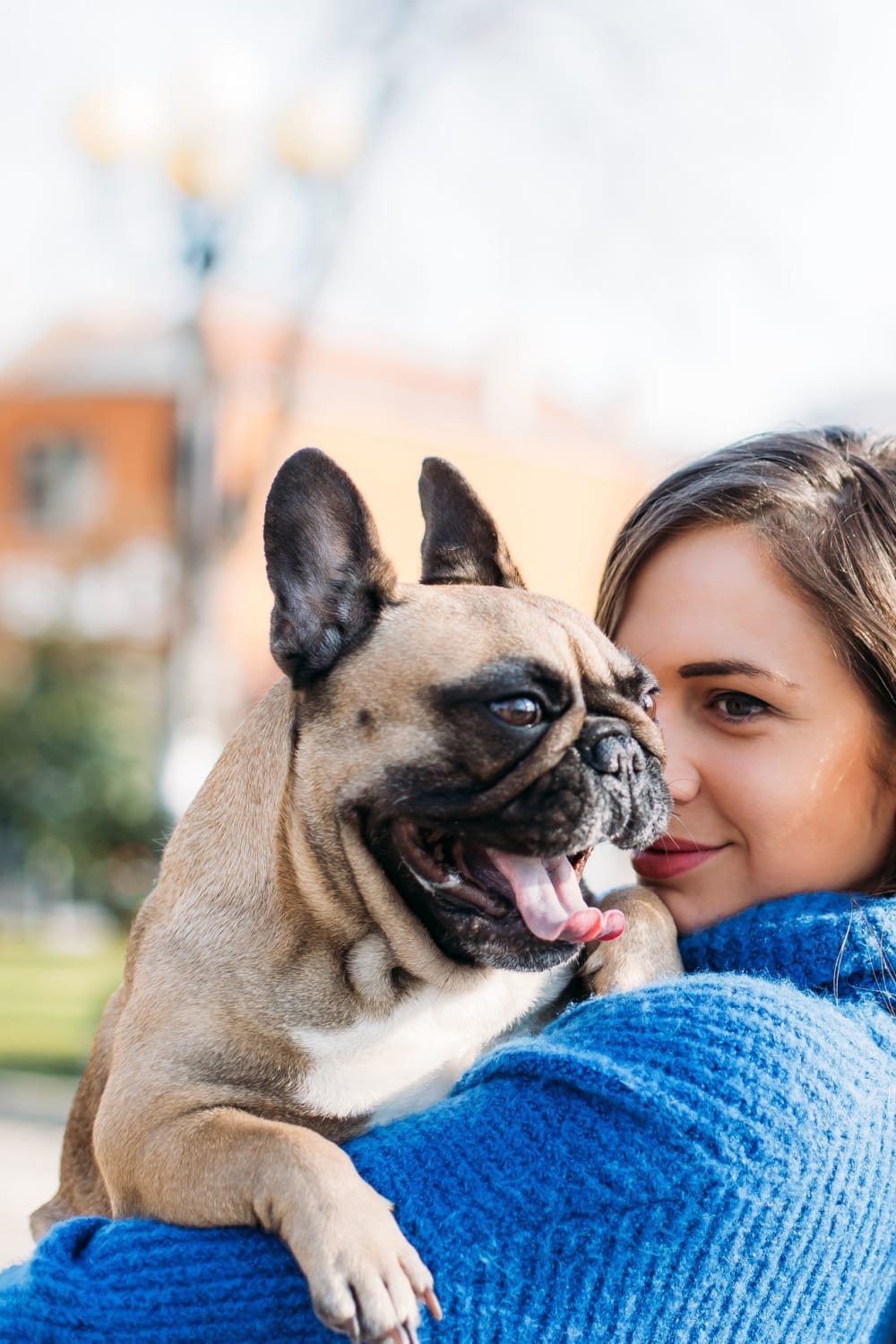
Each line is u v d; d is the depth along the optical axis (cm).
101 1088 287
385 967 253
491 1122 197
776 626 242
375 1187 195
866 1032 210
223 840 261
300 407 2680
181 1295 189
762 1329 191
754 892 251
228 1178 207
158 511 2508
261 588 2130
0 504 2633
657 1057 196
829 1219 193
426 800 246
